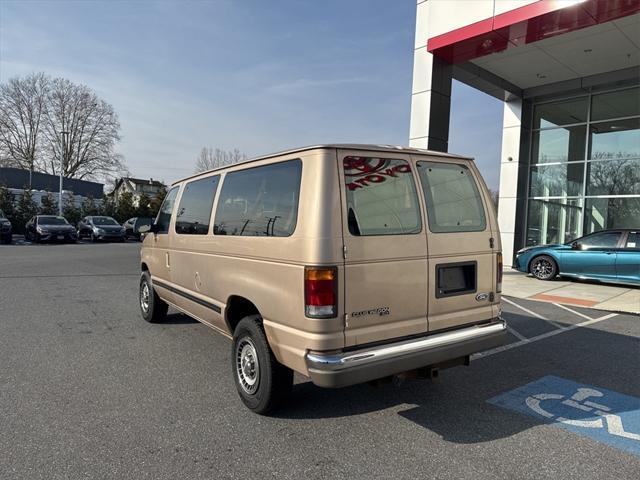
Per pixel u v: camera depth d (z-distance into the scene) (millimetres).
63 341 5891
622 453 3236
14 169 44031
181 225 5469
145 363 5086
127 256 17953
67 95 50781
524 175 16047
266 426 3623
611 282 11570
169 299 6000
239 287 4027
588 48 11867
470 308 4004
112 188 57219
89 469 2967
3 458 3090
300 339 3281
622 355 5566
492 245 4191
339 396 4238
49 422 3635
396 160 3691
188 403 4035
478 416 3844
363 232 3373
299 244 3307
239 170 4379
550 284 11344
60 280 11203
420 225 3701
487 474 2961
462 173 4121
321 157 3354
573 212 15062
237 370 4055
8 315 7320
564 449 3291
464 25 11133
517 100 15727
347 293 3260
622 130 14008
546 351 5723
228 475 2926
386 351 3354
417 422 3723
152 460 3092
